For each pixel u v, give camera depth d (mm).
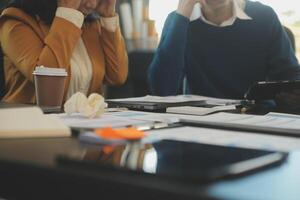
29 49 1374
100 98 717
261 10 1693
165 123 634
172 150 396
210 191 258
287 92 1077
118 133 462
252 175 311
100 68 1519
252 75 1667
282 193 267
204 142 471
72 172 300
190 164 323
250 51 1668
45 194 310
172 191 257
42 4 1439
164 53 1581
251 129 609
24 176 323
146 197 266
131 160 335
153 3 2633
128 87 2072
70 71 1392
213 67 1670
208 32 1675
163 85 1580
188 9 1588
